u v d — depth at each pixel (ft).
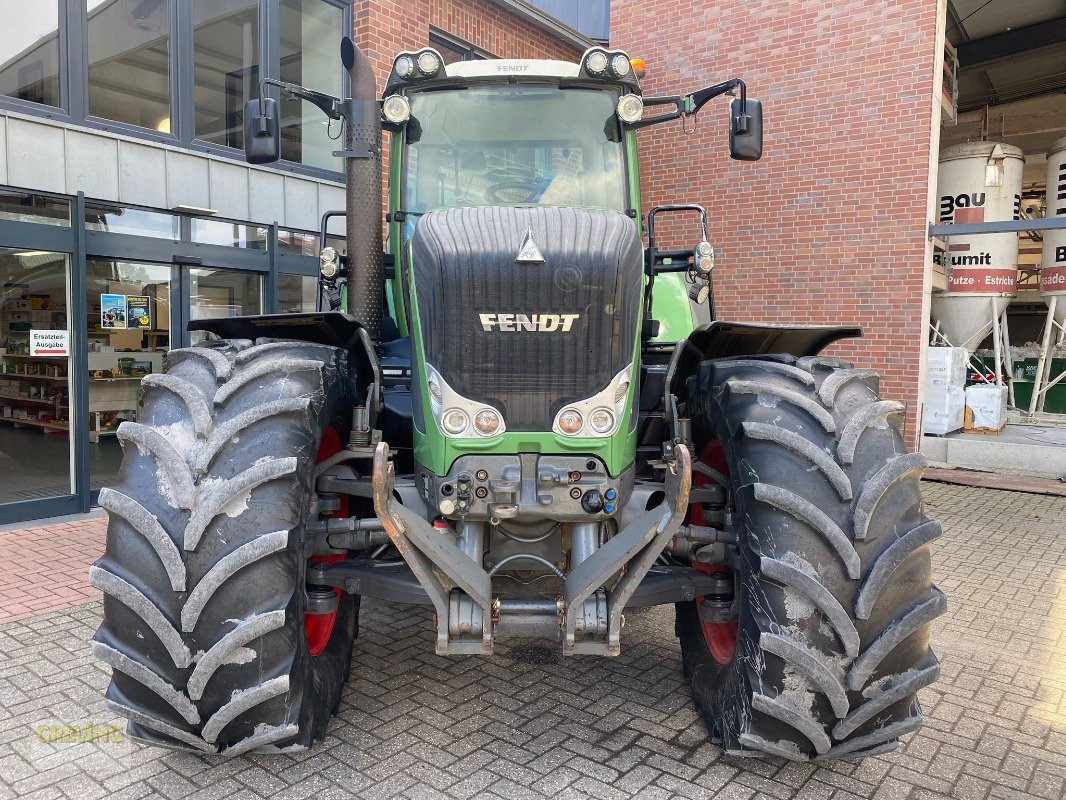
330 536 9.23
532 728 10.32
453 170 11.89
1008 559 18.81
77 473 20.90
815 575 7.95
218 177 23.29
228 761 9.42
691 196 33.19
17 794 8.78
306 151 26.35
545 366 8.73
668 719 10.61
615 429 8.89
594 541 9.20
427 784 8.98
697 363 11.64
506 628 8.80
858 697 8.00
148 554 7.79
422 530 8.36
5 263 19.27
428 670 12.14
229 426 8.08
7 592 15.33
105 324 21.47
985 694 11.72
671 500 8.24
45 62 19.77
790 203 31.12
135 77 21.63
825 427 8.48
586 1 39.65
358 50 11.38
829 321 30.66
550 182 11.88
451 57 29.99
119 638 7.89
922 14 28.17
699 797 8.82
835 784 9.20
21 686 11.43
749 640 8.32
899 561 8.00
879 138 29.25
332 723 10.36
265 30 24.81
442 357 8.83
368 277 11.56
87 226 20.59
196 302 23.40
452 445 8.83
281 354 9.16
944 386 31.14
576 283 8.57
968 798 9.00
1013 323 53.11
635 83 12.04
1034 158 49.29
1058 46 39.04
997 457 29.35
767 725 8.28
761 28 31.30
